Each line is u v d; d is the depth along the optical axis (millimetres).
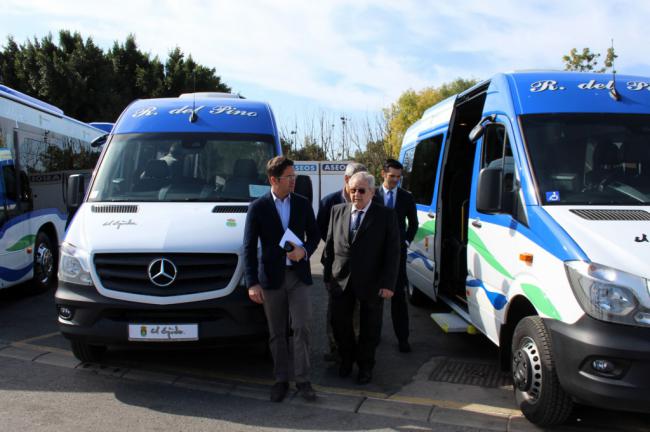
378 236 4910
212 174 6023
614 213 4180
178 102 6805
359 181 4859
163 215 5277
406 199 6035
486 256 5156
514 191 4703
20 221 8164
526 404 4250
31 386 5016
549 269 4000
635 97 5082
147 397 4797
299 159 22906
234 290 4781
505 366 4871
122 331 4688
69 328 4820
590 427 4223
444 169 6746
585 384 3650
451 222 6742
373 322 5047
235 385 5074
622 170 4613
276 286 4578
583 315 3678
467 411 4535
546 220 4195
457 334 6789
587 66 19016
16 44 32188
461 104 6539
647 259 3678
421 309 8047
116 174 5992
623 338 3531
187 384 5078
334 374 5418
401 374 5410
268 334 4891
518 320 4727
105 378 5223
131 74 34062
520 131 4812
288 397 4801
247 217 4641
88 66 31047
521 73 5383
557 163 4590
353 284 4953
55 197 9531
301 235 4688
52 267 9344
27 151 8969
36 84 30297
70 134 10953
